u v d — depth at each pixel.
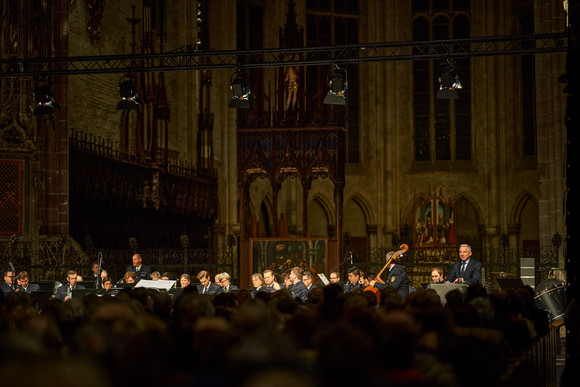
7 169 28.64
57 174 29.70
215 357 4.74
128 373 3.64
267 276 19.55
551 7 32.03
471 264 18.89
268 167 29.89
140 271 22.75
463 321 7.88
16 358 2.66
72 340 5.07
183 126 42.28
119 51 38.09
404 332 4.76
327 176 30.62
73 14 34.06
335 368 3.65
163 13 41.78
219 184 44.97
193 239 39.16
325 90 29.94
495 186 49.62
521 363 8.86
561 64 31.41
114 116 37.31
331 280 22.81
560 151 31.16
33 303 19.28
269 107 30.06
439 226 43.97
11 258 27.47
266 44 48.94
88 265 28.42
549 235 31.41
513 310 10.99
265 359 3.24
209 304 7.66
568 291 10.96
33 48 29.61
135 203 33.91
